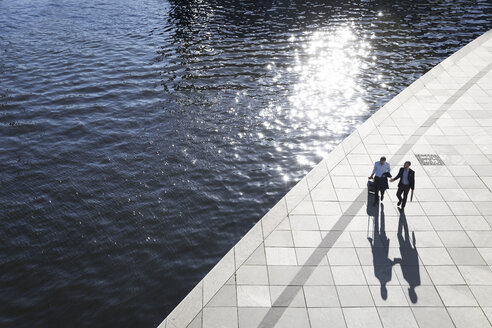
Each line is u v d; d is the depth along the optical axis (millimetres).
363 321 9547
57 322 11625
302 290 10375
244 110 23031
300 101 24000
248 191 16969
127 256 13844
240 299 10133
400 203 13109
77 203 16281
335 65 28469
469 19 36219
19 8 42531
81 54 31047
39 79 27062
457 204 13234
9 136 20844
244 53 30828
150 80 26828
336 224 12586
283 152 19469
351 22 36469
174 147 19812
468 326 9375
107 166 18484
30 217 15570
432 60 28594
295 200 13641
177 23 37719
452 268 10930
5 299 12312
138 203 16250
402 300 10047
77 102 24094
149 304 12133
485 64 23406
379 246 11719
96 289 12625
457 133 17047
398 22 36094
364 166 15250
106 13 40875
